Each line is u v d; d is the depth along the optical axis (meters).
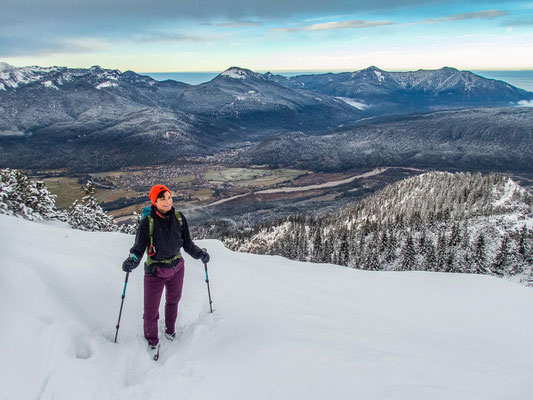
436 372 3.78
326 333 4.66
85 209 41.31
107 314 5.03
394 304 6.81
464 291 7.51
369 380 3.47
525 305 6.70
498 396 3.39
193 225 155.62
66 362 3.56
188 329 4.95
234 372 3.62
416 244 80.50
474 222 91.25
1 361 3.36
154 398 3.37
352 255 81.75
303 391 3.26
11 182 30.27
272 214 187.25
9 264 4.71
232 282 6.94
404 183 156.62
